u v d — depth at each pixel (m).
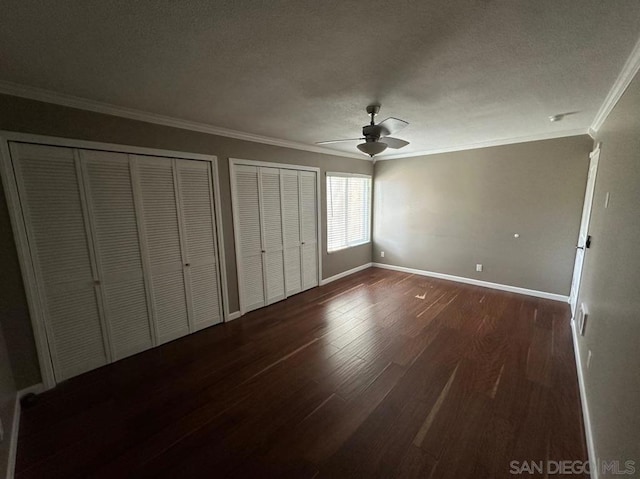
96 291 2.47
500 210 4.31
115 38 1.38
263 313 3.72
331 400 2.09
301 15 1.22
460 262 4.85
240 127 3.18
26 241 2.10
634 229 1.38
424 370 2.43
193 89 2.04
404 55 1.58
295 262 4.34
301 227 4.36
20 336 2.12
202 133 3.06
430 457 1.62
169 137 2.81
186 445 1.73
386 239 5.77
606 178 2.28
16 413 1.92
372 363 2.54
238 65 1.68
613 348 1.50
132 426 1.88
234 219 3.45
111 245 2.52
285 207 4.08
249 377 2.38
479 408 1.99
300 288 4.47
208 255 3.25
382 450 1.67
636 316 1.22
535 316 3.47
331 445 1.71
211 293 3.32
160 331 2.91
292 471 1.55
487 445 1.70
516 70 1.77
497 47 1.50
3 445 1.53
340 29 1.33
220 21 1.25
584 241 3.09
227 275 3.46
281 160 3.94
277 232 4.01
